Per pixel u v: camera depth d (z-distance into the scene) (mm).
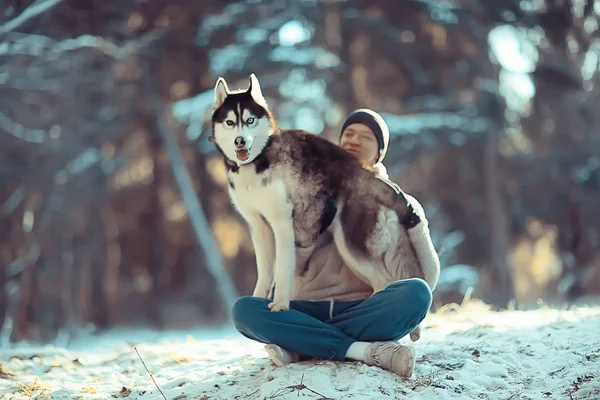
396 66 27219
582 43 27000
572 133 28188
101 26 22344
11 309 20891
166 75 25672
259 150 4895
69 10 20922
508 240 27734
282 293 4820
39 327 21234
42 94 21438
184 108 24984
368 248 4934
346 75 26109
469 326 6414
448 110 27266
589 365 4895
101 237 23578
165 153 26047
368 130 5504
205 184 26609
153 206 26812
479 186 27875
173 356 6031
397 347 4680
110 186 24797
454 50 27016
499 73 27781
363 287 5094
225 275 23266
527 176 27859
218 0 25094
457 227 28141
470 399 4461
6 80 19375
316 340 4824
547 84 27469
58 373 5945
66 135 22031
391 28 25875
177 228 27219
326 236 5086
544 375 4859
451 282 24828
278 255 4855
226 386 4922
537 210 28109
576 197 27547
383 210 4969
